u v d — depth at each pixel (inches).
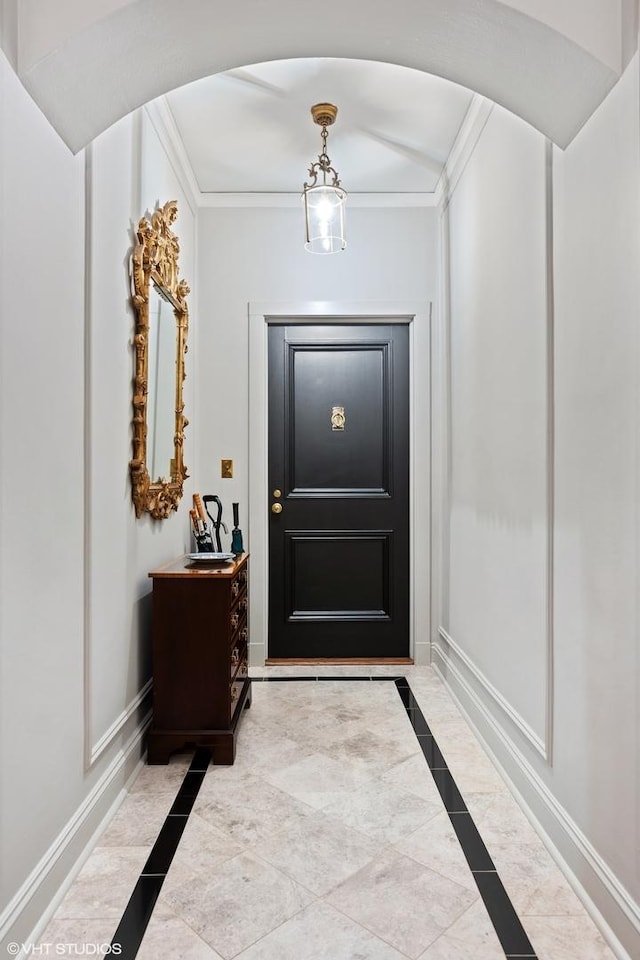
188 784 85.0
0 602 51.4
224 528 136.7
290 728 104.9
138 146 92.5
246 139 118.0
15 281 54.1
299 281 142.3
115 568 82.1
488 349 98.7
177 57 66.2
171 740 91.6
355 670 139.2
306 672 137.8
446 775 87.4
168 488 106.6
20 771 54.4
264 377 143.1
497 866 66.2
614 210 56.7
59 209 63.4
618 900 54.1
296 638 146.3
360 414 147.0
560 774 68.1
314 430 146.9
